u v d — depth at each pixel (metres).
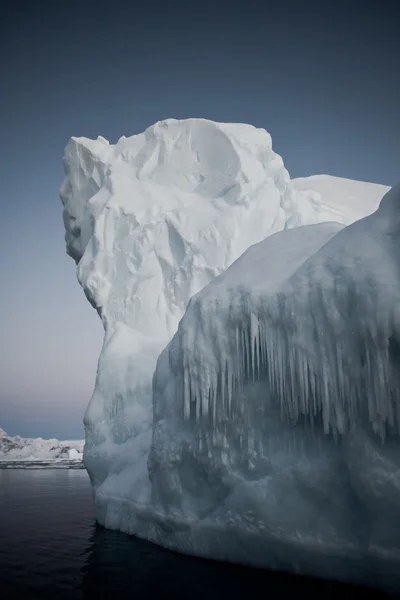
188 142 17.77
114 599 6.06
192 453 7.62
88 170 18.22
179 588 6.28
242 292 7.03
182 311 15.55
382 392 5.30
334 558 5.93
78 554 8.30
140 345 13.22
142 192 16.91
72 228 18.47
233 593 5.93
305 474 6.20
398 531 5.30
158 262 16.02
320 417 6.25
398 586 5.36
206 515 7.53
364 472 5.52
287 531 6.32
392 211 6.02
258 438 6.82
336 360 5.84
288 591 5.78
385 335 5.27
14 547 8.91
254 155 17.28
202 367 7.32
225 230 15.92
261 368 6.88
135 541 9.17
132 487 9.98
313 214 19.09
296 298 6.22
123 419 11.66
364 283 5.57
